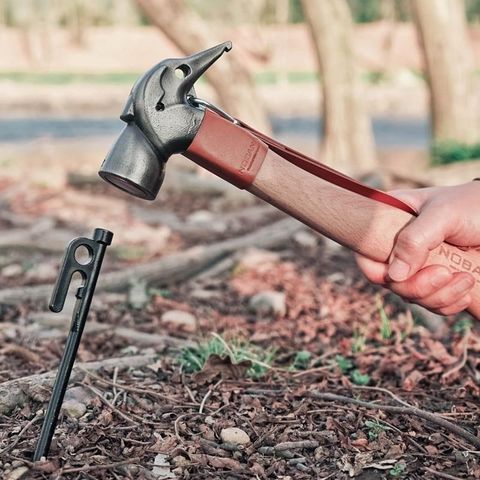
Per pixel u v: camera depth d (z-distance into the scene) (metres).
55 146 4.45
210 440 0.83
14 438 0.81
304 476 0.77
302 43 10.42
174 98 0.69
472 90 3.51
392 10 10.04
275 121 6.21
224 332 1.24
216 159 0.71
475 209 0.74
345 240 0.75
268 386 0.97
